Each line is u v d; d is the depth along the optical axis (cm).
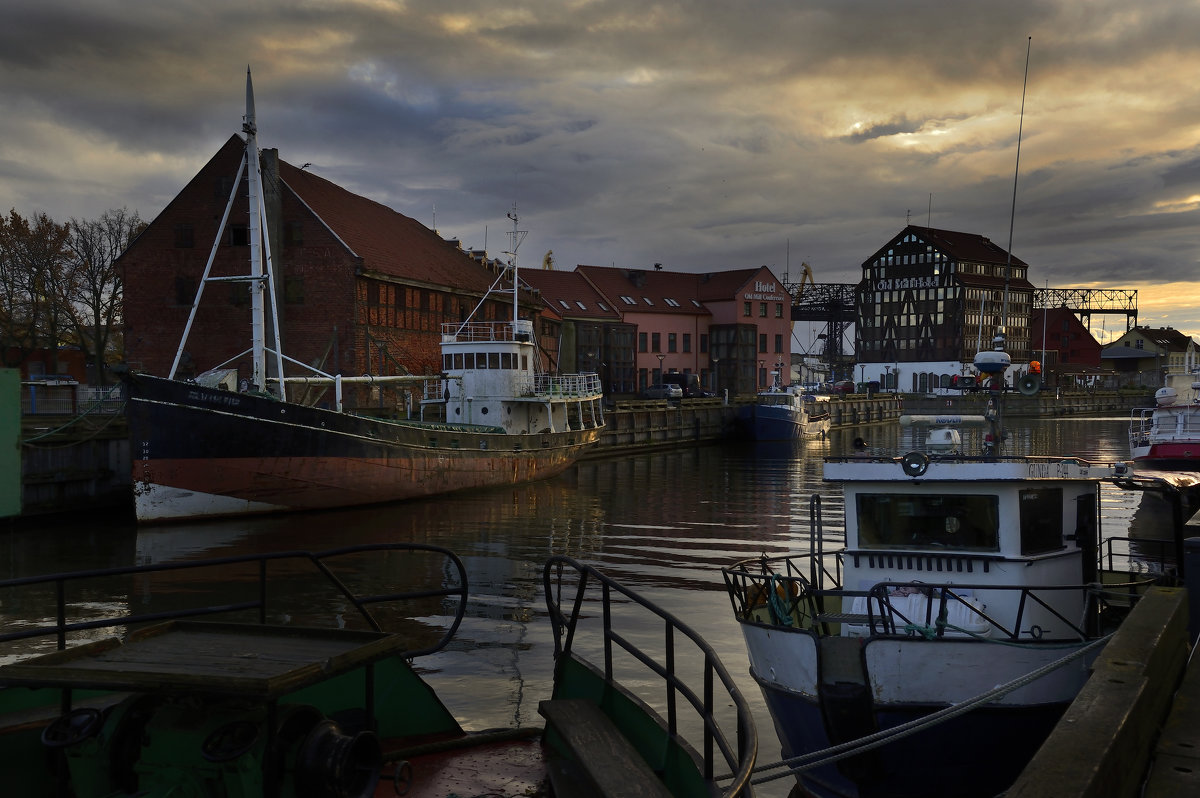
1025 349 11131
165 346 4422
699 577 1944
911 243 10644
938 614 914
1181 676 538
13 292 5747
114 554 2227
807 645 894
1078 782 309
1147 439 3186
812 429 7050
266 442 2748
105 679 454
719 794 562
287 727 483
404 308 4769
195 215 4400
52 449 2786
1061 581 992
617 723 697
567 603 1683
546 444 3956
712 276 9125
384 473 3067
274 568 2031
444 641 783
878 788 863
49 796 573
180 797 469
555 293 7625
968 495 955
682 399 6981
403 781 595
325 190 4947
